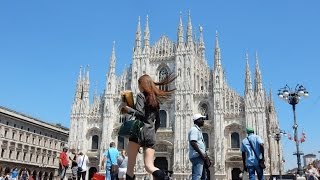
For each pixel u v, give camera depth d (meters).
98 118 101.50
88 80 104.88
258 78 90.56
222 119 90.00
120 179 27.09
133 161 8.02
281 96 45.59
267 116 101.94
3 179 63.09
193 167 16.88
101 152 95.88
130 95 8.62
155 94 8.44
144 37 104.06
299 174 44.28
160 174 7.59
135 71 101.56
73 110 103.12
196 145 16.53
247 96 89.62
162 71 101.19
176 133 91.81
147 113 8.25
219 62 94.31
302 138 62.00
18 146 111.69
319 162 47.41
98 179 26.78
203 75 96.38
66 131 142.88
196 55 101.31
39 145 123.56
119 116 100.38
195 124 17.53
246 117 88.31
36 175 120.75
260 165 20.34
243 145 20.98
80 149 99.25
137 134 7.90
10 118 109.44
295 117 45.06
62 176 34.78
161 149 94.38
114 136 98.69
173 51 101.06
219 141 88.12
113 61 104.06
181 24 101.44
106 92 101.06
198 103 94.69
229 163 88.44
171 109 96.00
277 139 74.62
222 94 92.31
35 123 121.31
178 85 95.56
